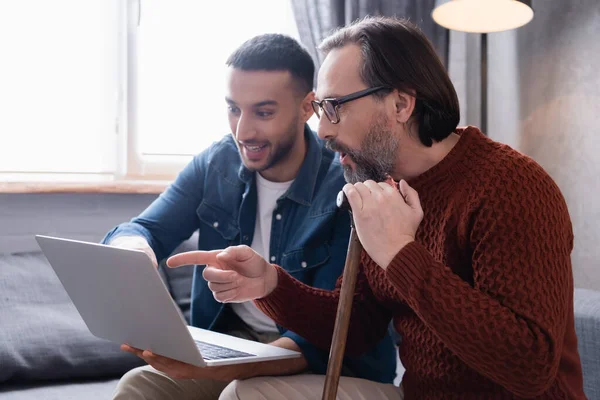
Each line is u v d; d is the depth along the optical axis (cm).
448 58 305
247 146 168
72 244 122
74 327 193
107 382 189
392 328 201
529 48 298
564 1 282
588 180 272
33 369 182
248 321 175
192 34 281
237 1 288
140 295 116
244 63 164
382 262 109
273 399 129
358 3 285
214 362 119
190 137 282
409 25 125
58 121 258
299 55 168
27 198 239
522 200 112
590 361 171
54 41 256
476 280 112
